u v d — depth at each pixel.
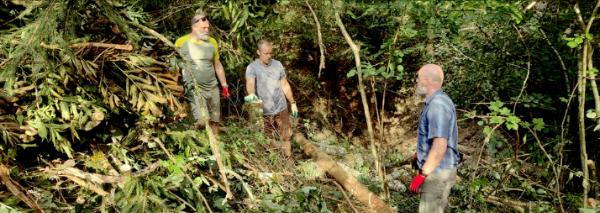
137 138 3.11
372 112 5.86
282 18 5.36
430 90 2.96
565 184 4.23
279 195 3.41
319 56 6.07
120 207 2.71
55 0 2.61
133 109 3.05
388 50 4.45
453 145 2.96
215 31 5.04
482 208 3.88
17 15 3.01
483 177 4.33
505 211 3.93
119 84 3.05
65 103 2.70
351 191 3.86
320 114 6.06
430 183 3.02
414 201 3.99
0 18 2.97
